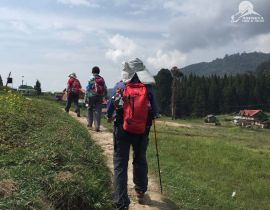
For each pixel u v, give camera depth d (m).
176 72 45.16
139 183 7.92
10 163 7.56
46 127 11.59
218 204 9.48
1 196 5.79
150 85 7.50
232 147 16.47
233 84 122.44
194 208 8.66
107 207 7.00
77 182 6.80
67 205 6.45
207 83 119.62
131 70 7.48
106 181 8.20
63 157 8.11
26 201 5.80
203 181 11.35
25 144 9.23
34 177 6.64
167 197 8.96
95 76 15.98
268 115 104.56
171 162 12.62
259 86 124.81
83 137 11.96
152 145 15.03
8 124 11.09
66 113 19.86
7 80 25.03
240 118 83.12
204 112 111.56
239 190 11.28
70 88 20.55
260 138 27.34
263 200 10.72
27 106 16.41
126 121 7.22
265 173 13.02
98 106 15.82
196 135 21.94
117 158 7.44
